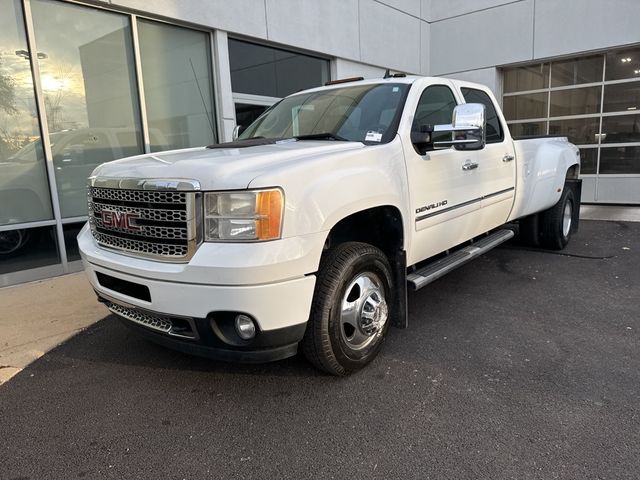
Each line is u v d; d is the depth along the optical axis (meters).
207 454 2.48
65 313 4.60
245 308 2.50
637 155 10.50
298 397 2.98
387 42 11.01
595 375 3.12
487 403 2.84
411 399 2.91
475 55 11.87
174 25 7.12
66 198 6.20
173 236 2.66
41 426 2.78
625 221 8.73
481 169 4.43
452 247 4.31
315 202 2.67
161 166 2.82
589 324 3.96
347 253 2.98
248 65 8.36
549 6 10.70
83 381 3.29
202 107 7.64
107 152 6.57
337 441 2.54
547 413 2.72
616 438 2.48
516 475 2.24
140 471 2.37
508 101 12.08
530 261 6.00
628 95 10.41
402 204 3.35
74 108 6.20
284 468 2.36
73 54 6.12
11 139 5.69
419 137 3.59
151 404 2.97
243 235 2.50
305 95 4.52
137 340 3.96
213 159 2.81
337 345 2.98
